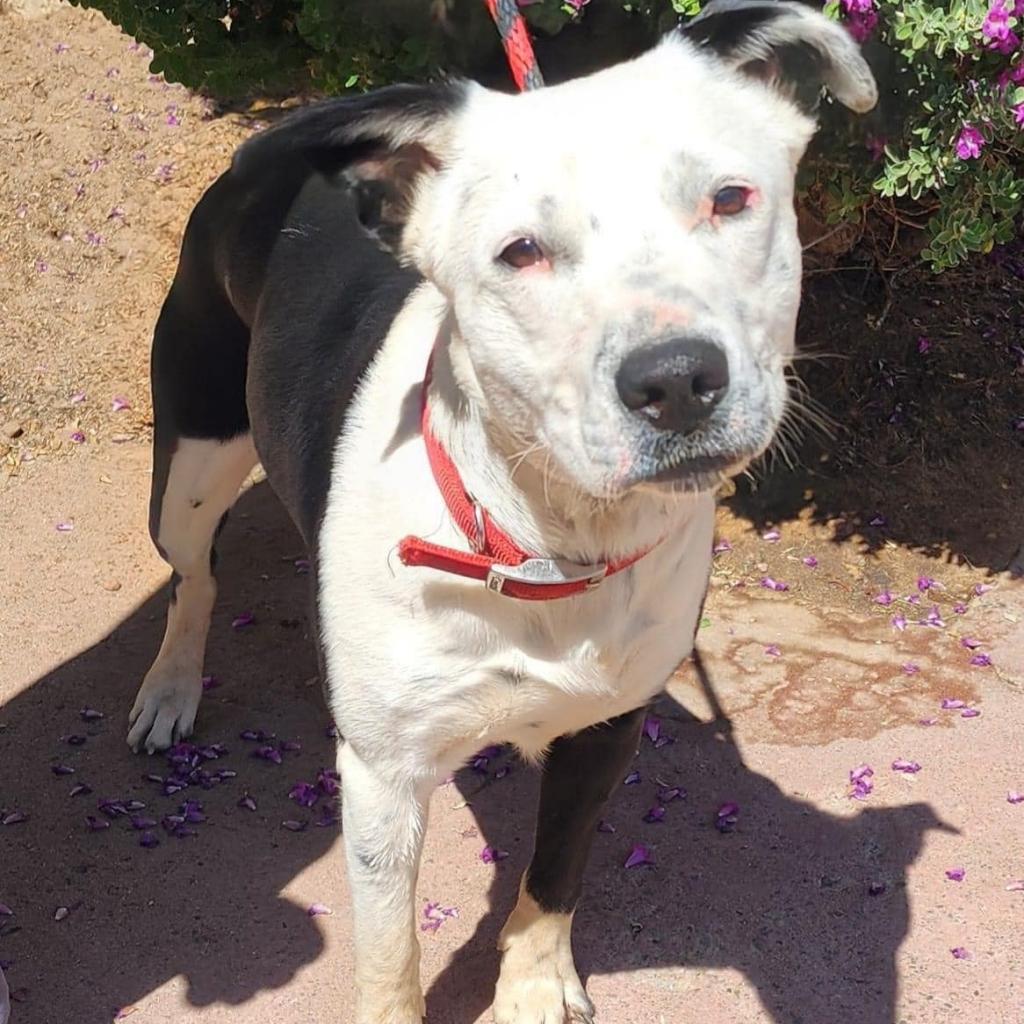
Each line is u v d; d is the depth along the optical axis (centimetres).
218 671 89
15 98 131
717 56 52
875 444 105
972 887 72
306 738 83
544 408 48
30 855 74
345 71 88
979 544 99
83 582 96
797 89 54
